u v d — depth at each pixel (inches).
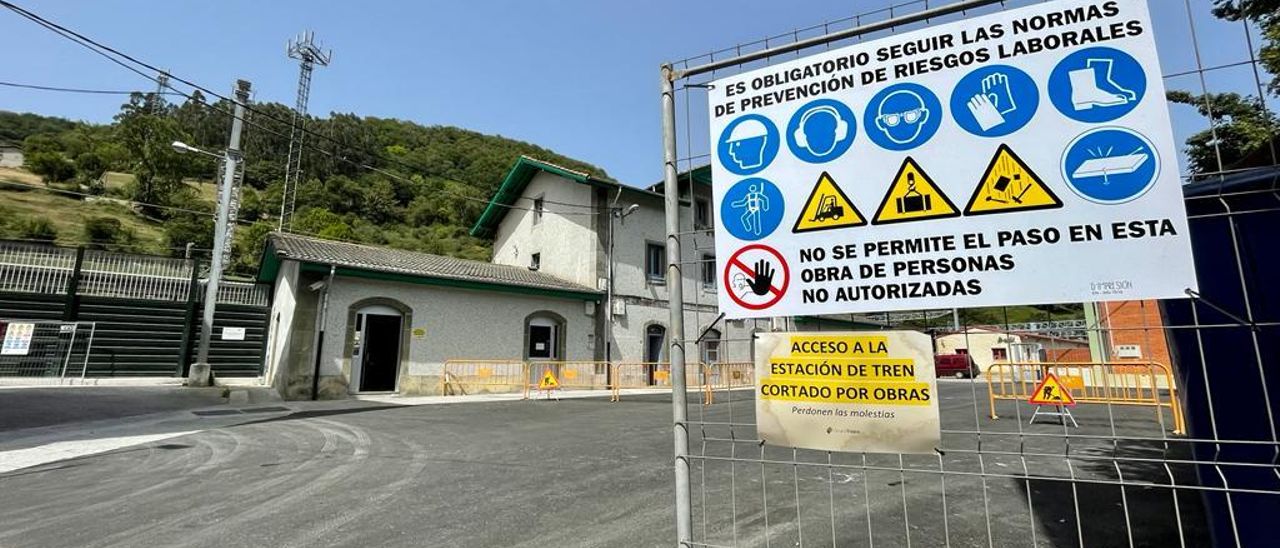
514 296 657.0
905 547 129.5
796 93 99.0
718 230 101.6
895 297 87.8
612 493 182.5
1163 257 75.2
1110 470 211.9
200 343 555.8
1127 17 81.2
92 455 255.4
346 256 568.4
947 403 481.1
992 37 87.4
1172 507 158.1
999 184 84.0
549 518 156.5
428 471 216.8
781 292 95.0
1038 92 83.8
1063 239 79.9
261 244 1251.8
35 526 154.0
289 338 511.8
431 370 580.1
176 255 1192.2
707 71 105.8
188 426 341.7
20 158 2311.8
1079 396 456.8
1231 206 83.6
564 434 308.7
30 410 374.3
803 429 90.9
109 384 554.3
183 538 143.4
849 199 92.5
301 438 295.6
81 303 612.4
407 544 137.6
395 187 2114.9
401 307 570.9
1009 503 165.9
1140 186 77.3
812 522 148.7
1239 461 81.0
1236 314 82.0
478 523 152.8
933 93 89.7
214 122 2669.8
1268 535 79.2
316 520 157.0
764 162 99.6
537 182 891.4
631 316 759.7
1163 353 393.1
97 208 1541.6
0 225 1117.1
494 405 470.9
